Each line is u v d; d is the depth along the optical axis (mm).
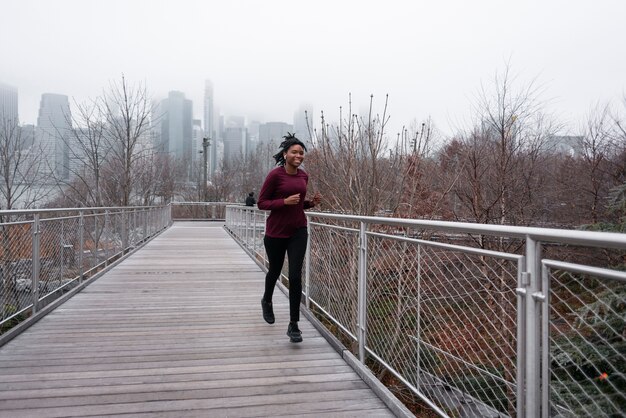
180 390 2580
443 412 2158
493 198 8180
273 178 3385
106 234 7176
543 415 1526
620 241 1202
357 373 2879
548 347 1512
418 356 2447
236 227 12688
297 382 2732
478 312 2018
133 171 15969
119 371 2859
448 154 8578
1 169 13852
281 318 4293
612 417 1384
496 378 1890
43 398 2443
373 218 2895
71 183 15281
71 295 5141
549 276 1515
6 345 3355
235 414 2299
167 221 19062
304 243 3457
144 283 6090
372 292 3059
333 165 6883
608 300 1384
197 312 4500
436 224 2117
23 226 3887
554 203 9188
